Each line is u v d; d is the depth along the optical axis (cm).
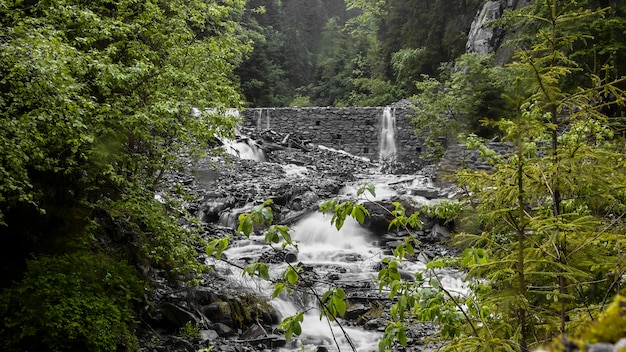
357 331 823
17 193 577
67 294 544
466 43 3095
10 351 497
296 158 2303
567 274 264
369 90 3931
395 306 297
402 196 1474
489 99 2119
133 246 804
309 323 858
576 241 288
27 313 510
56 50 489
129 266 696
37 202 618
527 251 298
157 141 772
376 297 928
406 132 2564
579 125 384
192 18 868
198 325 764
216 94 820
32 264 553
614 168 290
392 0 3881
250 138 2353
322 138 2647
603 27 1458
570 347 126
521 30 1831
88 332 526
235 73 3938
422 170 2269
